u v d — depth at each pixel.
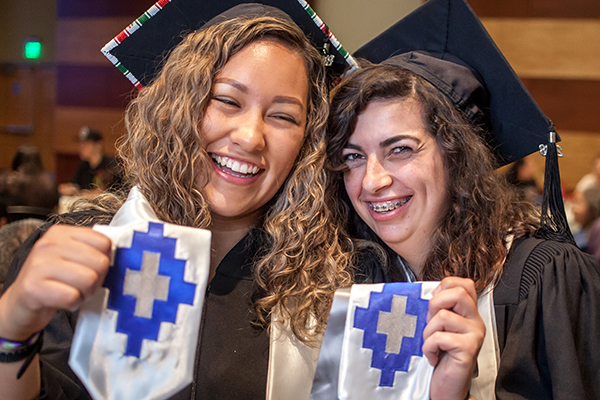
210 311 1.16
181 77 1.15
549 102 5.24
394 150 1.23
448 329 0.90
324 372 0.99
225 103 1.13
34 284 0.75
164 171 1.17
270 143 1.15
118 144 1.42
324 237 1.27
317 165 1.26
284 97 1.14
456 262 1.23
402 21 1.43
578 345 1.07
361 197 1.29
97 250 0.79
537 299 1.12
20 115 6.86
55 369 1.03
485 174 1.26
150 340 0.85
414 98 1.22
